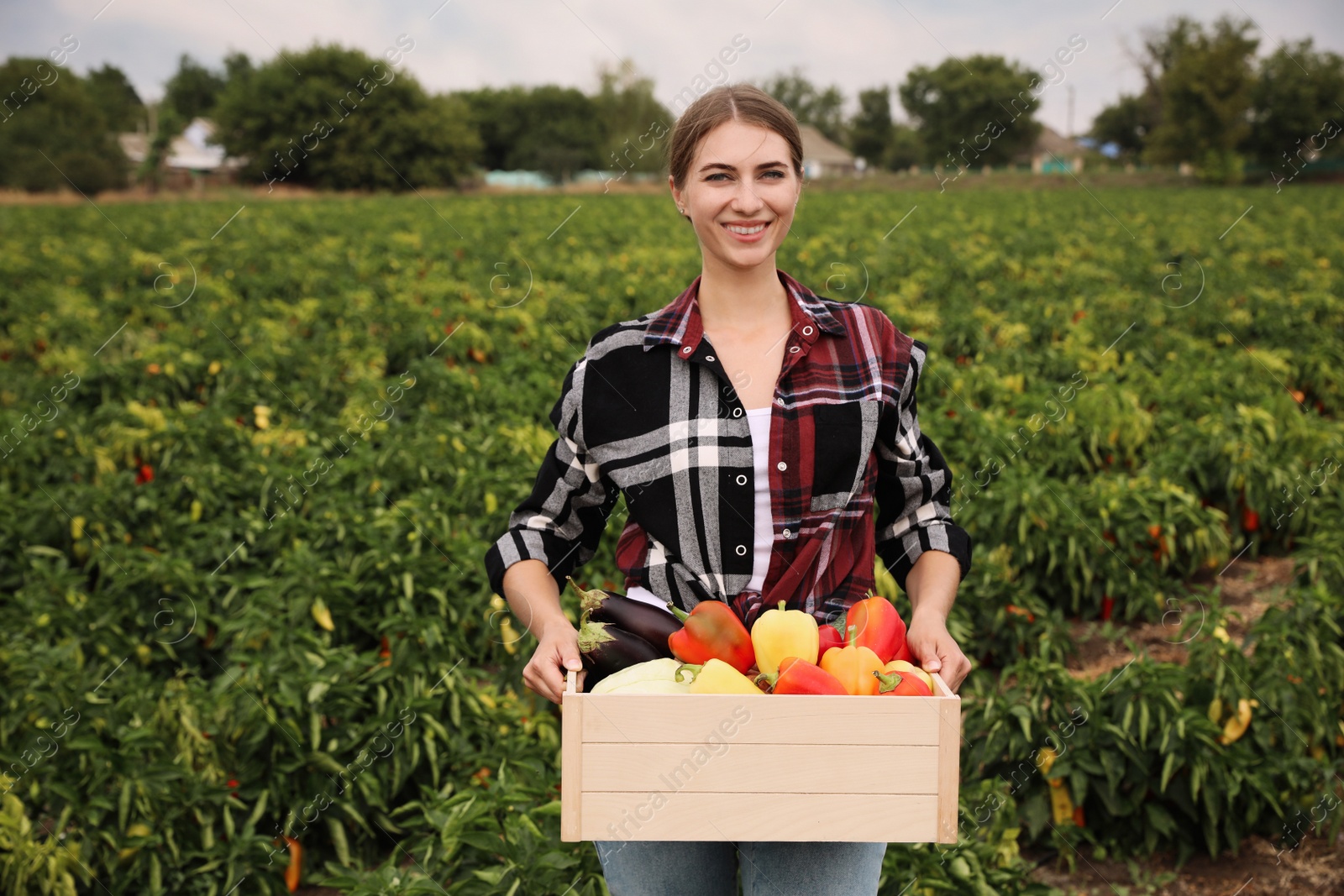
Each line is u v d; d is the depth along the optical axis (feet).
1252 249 62.28
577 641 6.33
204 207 112.16
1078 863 13.57
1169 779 13.35
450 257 57.67
